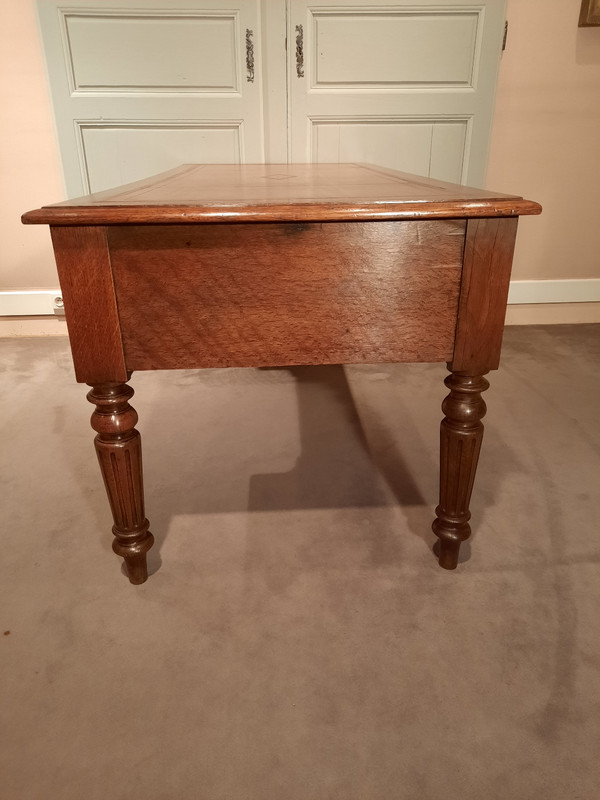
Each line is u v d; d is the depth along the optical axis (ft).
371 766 2.83
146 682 3.31
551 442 6.16
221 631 3.67
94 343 3.24
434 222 3.12
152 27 8.25
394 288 3.26
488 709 3.12
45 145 8.91
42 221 2.90
